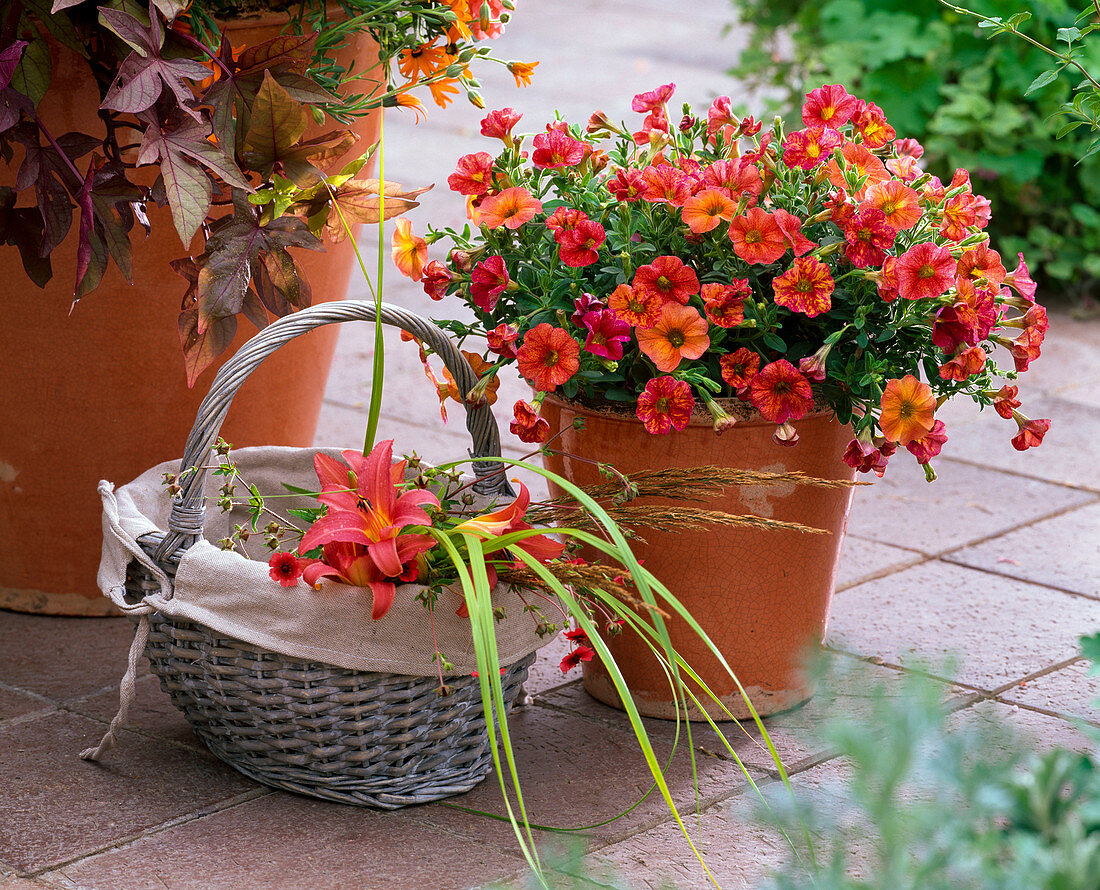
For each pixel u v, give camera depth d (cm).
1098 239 486
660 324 192
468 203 218
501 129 213
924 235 206
